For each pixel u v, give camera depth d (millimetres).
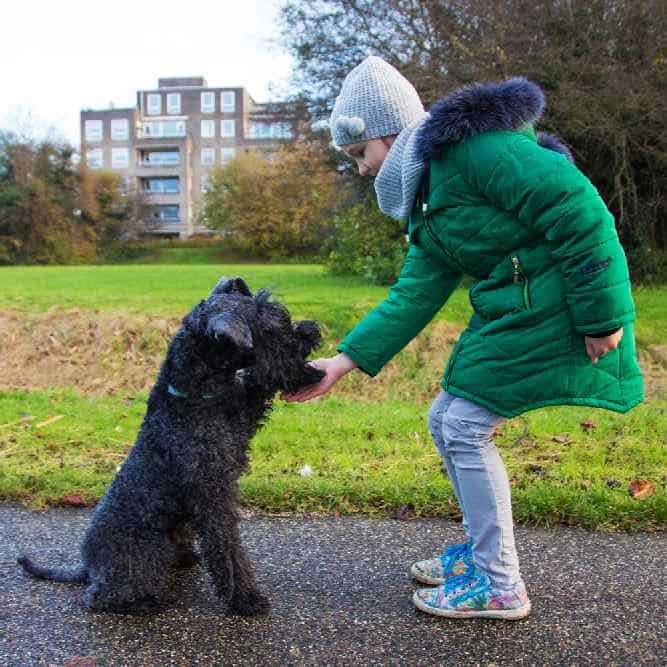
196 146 73188
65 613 2854
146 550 2816
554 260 2404
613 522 3564
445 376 2713
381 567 3211
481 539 2723
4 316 8695
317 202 19875
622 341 2525
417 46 12719
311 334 2951
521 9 11672
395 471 4289
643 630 2639
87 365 7785
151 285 12180
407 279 2926
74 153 42500
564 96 11188
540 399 2520
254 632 2689
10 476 4254
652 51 11328
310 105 14953
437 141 2443
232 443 2793
